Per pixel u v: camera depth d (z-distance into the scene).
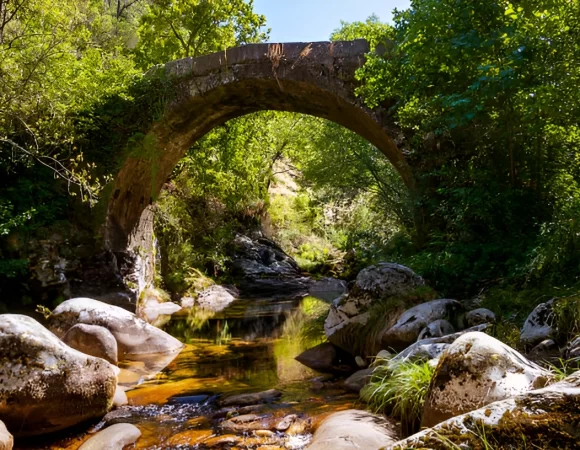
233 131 14.16
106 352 5.20
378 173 11.96
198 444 3.18
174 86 9.48
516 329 3.56
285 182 25.58
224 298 12.71
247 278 15.90
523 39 4.22
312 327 8.20
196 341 7.12
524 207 5.75
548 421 1.35
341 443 2.60
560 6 4.02
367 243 13.98
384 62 6.32
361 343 5.29
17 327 3.52
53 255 8.73
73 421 3.51
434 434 1.46
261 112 14.84
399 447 1.47
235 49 8.98
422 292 5.17
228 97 9.70
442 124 5.97
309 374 5.03
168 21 14.11
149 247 11.59
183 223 13.98
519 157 5.99
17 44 6.79
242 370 5.30
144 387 4.64
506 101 5.06
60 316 6.13
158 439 3.30
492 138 6.00
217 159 14.35
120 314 6.39
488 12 4.57
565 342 3.16
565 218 4.61
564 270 4.38
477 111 4.87
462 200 6.13
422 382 2.95
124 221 10.27
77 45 8.27
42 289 8.54
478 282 5.58
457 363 2.40
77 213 9.34
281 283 15.82
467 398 2.28
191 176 14.07
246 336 7.55
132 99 9.19
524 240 5.48
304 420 3.48
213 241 15.04
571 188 5.70
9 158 8.02
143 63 14.46
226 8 14.25
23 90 6.67
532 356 3.09
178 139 10.63
